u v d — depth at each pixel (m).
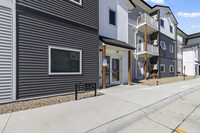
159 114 3.13
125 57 8.32
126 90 5.76
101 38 5.96
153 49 11.88
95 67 5.71
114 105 3.46
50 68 4.20
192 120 2.77
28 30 3.73
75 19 5.00
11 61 3.41
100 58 6.73
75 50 4.95
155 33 13.01
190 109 3.54
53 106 3.30
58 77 4.41
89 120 2.46
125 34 8.29
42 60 4.01
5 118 2.49
